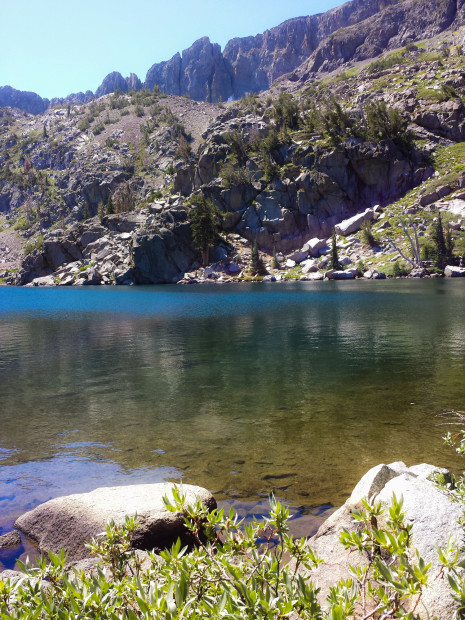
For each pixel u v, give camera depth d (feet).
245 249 401.49
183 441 36.47
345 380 56.24
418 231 352.90
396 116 417.90
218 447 34.88
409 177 402.52
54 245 468.34
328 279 331.36
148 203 519.19
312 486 27.73
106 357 77.10
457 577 7.30
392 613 7.38
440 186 381.19
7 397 51.93
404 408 43.88
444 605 11.27
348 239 374.43
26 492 28.14
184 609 6.85
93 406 47.67
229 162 451.94
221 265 383.24
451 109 456.45
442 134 449.48
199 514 10.07
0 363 73.51
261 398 49.11
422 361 65.77
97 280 411.54
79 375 63.52
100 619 7.52
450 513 13.87
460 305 140.87
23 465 32.35
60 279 439.63
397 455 32.30
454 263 319.06
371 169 406.00
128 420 42.50
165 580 8.84
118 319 138.00
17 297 264.31
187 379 59.52
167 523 21.38
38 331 114.11
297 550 9.59
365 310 136.87
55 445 36.22
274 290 248.11
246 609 7.09
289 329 104.42
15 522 24.30
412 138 439.22
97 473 30.60
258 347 82.38
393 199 403.34
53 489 28.50
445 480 22.68
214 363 69.56
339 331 98.68
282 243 398.21
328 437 36.45
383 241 358.43
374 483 19.92
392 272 315.58
